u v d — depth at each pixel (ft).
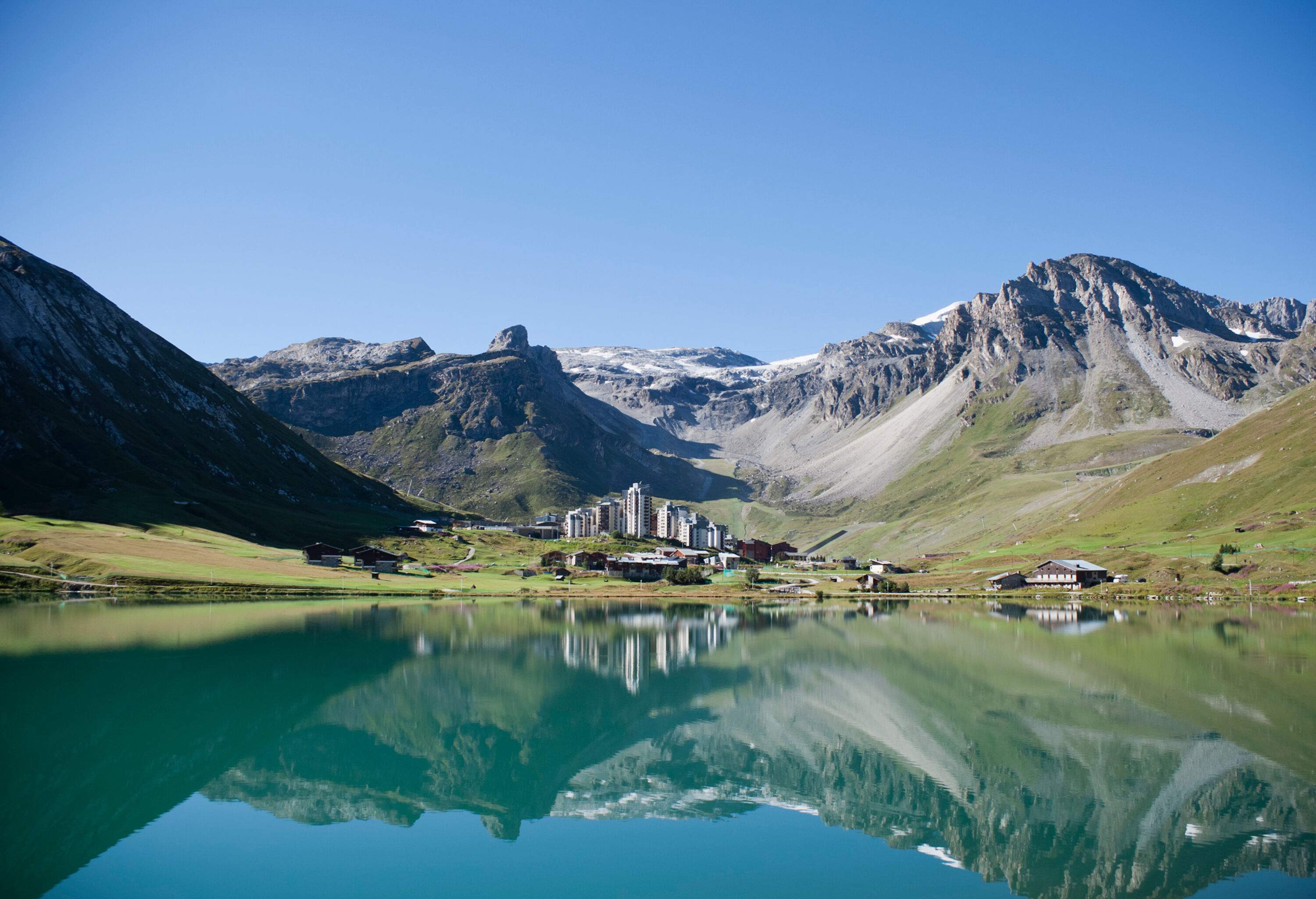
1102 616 555.28
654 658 374.84
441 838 173.47
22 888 147.74
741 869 159.22
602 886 149.38
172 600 530.68
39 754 212.23
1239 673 326.44
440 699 285.43
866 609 636.48
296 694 282.36
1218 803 186.80
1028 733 244.63
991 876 155.33
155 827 175.01
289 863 159.02
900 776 209.26
